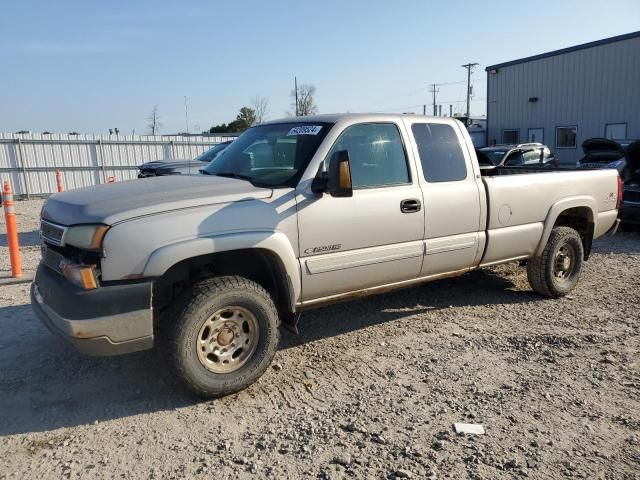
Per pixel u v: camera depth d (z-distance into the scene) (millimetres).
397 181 4805
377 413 3717
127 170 24562
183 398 3982
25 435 3514
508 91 30891
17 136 21828
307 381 4230
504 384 4121
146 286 3568
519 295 6441
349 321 5582
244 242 3859
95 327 3479
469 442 3342
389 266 4762
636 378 4188
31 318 5664
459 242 5211
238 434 3496
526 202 5742
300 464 3152
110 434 3516
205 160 12195
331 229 4348
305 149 4445
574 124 27672
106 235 3490
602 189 6598
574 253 6363
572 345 4848
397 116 4941
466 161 5312
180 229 3674
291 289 4195
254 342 4039
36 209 17547
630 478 2982
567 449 3258
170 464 3186
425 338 5102
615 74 25656
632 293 6469
